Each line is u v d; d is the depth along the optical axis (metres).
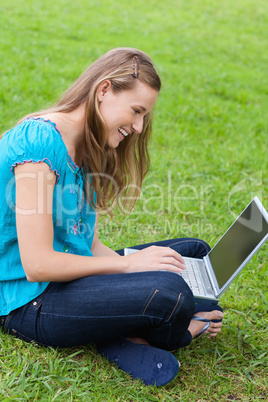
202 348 2.88
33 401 2.30
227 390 2.57
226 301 3.42
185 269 2.89
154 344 2.60
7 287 2.64
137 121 2.61
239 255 2.67
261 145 6.97
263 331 3.13
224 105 8.59
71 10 12.89
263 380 2.69
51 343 2.63
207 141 6.88
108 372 2.58
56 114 2.59
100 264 2.54
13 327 2.65
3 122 6.28
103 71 2.58
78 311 2.48
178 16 14.22
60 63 9.07
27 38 10.09
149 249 2.65
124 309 2.43
